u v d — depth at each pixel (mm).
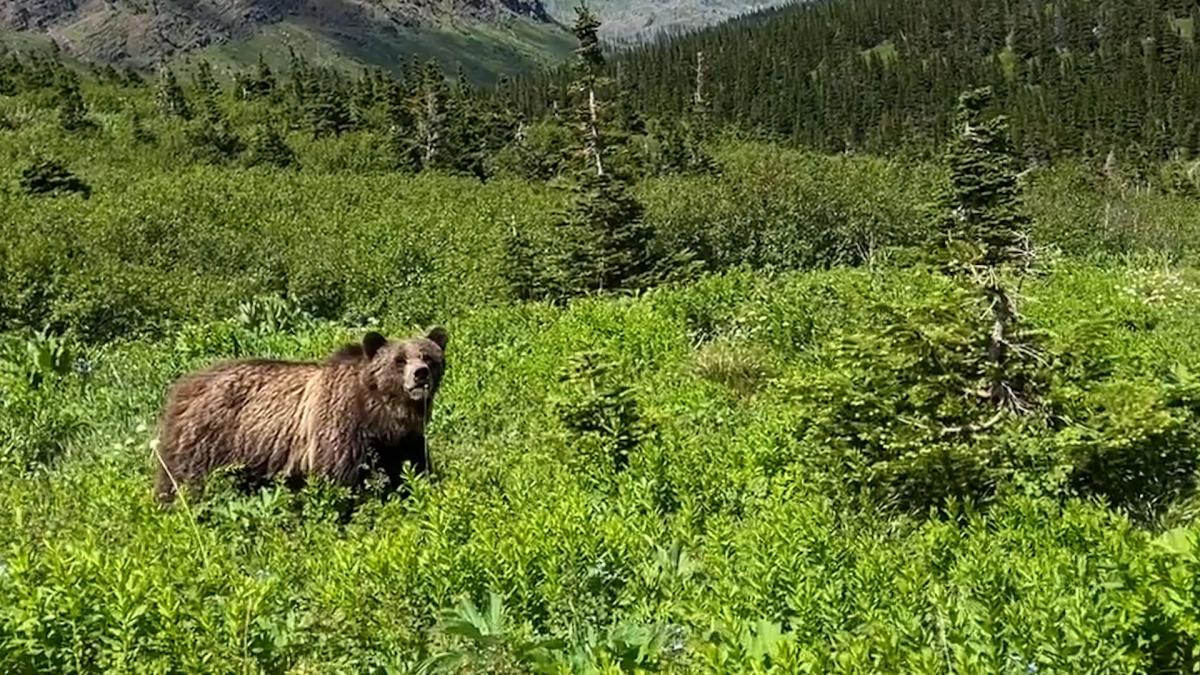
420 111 57188
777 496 6570
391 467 7559
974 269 7293
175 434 7793
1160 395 6781
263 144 50500
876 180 39750
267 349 14328
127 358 14203
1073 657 3844
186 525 6348
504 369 12195
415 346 7523
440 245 30047
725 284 17406
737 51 160000
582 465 7738
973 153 23109
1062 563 4777
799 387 7414
